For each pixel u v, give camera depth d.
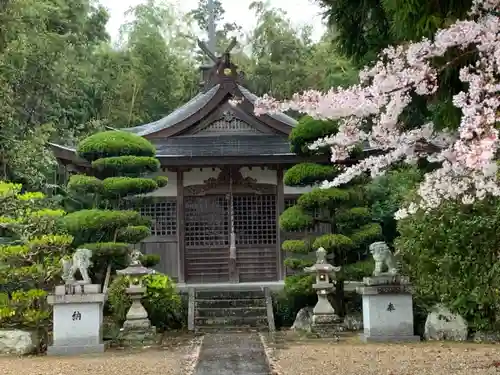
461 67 4.89
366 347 10.11
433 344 10.27
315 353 9.59
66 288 10.64
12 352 10.29
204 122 17.20
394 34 6.61
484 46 4.16
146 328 11.69
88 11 25.89
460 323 10.87
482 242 7.94
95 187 12.98
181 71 33.03
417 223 9.34
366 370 7.84
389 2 5.61
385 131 5.31
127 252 13.16
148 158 13.45
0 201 11.83
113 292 12.93
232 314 13.95
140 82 29.56
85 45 26.28
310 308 13.66
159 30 34.97
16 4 16.84
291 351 9.92
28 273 10.53
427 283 9.85
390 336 10.90
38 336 10.73
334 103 4.78
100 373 8.13
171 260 16.81
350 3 8.68
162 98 31.45
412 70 4.49
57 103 22.36
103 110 26.83
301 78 31.36
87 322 10.59
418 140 5.42
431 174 5.46
